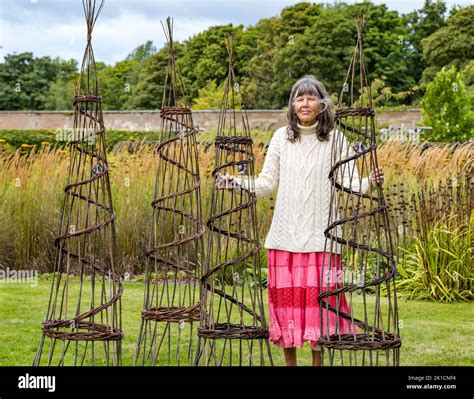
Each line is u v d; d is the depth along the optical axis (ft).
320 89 10.87
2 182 23.43
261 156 25.26
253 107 76.84
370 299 19.17
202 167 22.62
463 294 19.26
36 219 22.45
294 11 80.38
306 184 10.83
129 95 89.45
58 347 13.51
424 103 55.83
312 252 10.69
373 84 40.83
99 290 19.26
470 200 20.54
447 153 26.53
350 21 74.49
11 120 67.00
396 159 26.02
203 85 82.89
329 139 10.85
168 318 12.02
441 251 19.54
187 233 13.38
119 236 22.03
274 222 11.02
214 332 10.36
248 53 81.92
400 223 22.63
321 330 9.68
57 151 25.45
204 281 10.55
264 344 14.07
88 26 10.69
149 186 23.00
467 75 69.26
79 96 10.69
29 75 98.27
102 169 10.62
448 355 13.07
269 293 11.05
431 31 81.56
